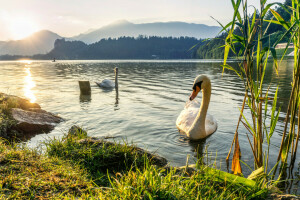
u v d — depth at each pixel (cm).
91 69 4891
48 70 4559
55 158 454
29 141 731
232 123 893
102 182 406
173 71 3925
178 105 1253
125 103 1308
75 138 584
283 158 500
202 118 711
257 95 439
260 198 351
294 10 375
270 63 4631
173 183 325
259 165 465
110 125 878
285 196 346
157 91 1756
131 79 2695
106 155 486
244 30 411
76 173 385
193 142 707
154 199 287
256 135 468
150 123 904
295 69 432
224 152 628
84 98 1473
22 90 1798
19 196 295
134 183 314
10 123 794
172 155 611
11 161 387
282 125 830
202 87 704
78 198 306
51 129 854
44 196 304
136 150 524
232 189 368
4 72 3922
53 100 1402
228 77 2689
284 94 1459
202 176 382
